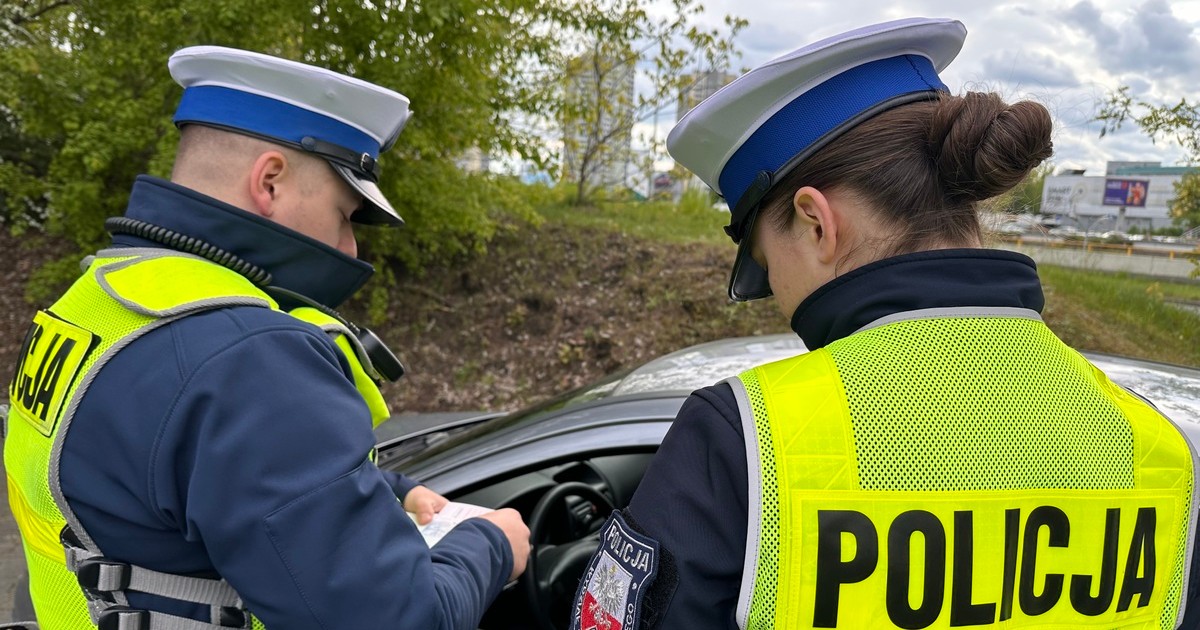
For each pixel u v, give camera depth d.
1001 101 0.76
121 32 5.34
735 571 0.69
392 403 5.54
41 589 0.96
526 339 6.25
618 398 1.82
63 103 5.52
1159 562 0.74
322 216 1.05
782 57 0.79
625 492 1.86
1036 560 0.70
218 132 1.00
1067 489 0.71
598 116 8.23
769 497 0.67
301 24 4.99
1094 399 0.76
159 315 0.86
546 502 1.63
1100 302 5.28
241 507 0.79
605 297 6.61
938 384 0.72
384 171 5.64
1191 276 4.95
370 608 0.82
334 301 1.11
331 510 0.82
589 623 0.77
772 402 0.71
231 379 0.82
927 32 0.80
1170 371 1.80
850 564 0.67
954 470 0.69
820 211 0.78
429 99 5.44
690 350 2.24
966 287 0.76
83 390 0.86
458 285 6.73
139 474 0.83
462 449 1.82
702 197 9.68
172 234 0.96
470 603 0.97
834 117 0.79
